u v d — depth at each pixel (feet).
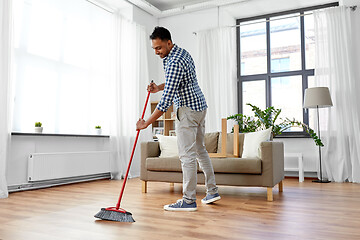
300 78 16.67
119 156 15.21
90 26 15.42
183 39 18.70
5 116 9.95
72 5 14.30
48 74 13.14
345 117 14.37
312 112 16.15
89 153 13.94
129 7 17.01
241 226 5.96
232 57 17.08
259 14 17.76
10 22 10.50
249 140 10.43
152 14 18.75
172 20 19.12
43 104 12.86
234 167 9.17
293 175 15.97
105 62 15.65
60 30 13.76
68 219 6.56
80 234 5.42
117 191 10.88
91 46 15.46
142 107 17.20
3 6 10.21
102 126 15.96
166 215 6.93
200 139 8.07
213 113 17.04
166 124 17.48
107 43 15.75
